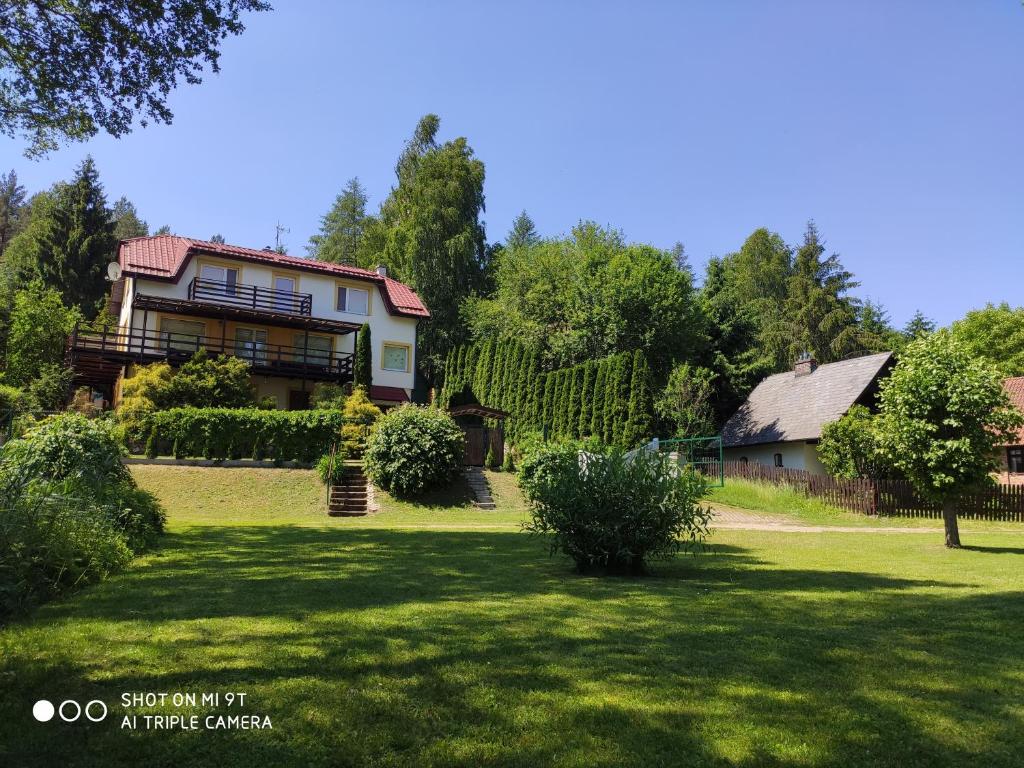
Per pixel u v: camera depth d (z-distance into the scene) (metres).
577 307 37.34
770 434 32.56
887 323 55.84
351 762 2.97
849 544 13.56
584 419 31.66
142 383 24.59
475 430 25.56
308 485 21.08
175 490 19.34
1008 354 40.66
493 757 3.03
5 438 19.52
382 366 35.84
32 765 2.89
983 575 9.05
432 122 51.50
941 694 3.90
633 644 4.89
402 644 4.76
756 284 60.66
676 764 2.99
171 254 31.47
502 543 12.24
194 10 10.09
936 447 13.70
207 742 3.13
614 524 8.65
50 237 47.22
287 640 4.79
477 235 49.72
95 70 10.50
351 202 59.94
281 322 32.34
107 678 3.93
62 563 6.70
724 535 15.02
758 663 4.46
